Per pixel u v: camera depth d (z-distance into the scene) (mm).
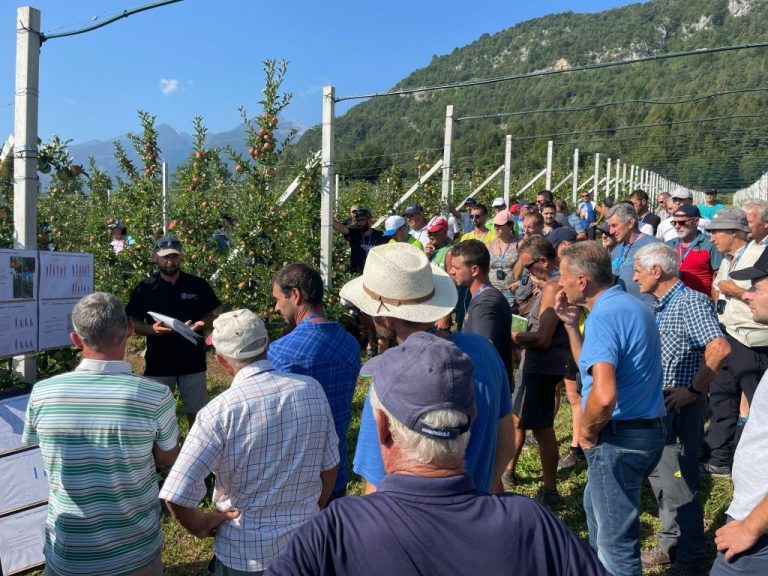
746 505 2137
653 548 3928
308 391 2387
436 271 2613
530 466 5074
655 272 3650
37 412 2418
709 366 3373
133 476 2418
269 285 7402
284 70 7547
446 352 1441
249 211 7617
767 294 2648
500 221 7195
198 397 4820
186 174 8336
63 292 3922
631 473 2945
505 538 1272
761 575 2070
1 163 4191
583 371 2977
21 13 3867
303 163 7711
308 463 2350
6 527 3500
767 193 25297
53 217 10992
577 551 1298
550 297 4125
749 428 2188
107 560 2428
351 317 7926
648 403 2924
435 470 1358
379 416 1509
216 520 2281
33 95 3934
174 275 4734
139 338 9031
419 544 1255
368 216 8414
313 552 1277
